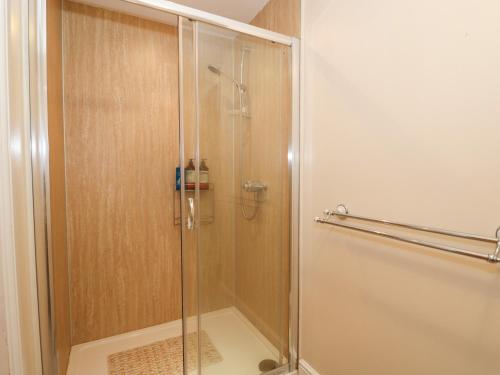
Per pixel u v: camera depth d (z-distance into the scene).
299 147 1.48
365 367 1.12
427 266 0.89
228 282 1.42
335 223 1.18
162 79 1.94
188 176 1.30
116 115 1.81
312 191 1.40
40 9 1.02
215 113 1.34
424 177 0.88
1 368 0.75
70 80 1.68
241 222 1.45
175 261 2.04
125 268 1.88
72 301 1.74
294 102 1.46
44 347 1.02
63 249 1.55
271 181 1.52
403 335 0.97
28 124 0.90
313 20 1.34
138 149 1.89
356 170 1.13
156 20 1.90
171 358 1.69
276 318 1.56
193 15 1.22
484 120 0.72
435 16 0.83
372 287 1.08
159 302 2.00
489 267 0.74
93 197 1.77
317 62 1.33
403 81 0.93
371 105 1.05
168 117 1.97
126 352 1.74
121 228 1.86
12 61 0.78
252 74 1.41
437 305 0.86
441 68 0.82
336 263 1.26
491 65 0.71
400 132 0.95
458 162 0.79
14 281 0.76
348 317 1.20
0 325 0.75
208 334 1.37
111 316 1.86
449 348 0.83
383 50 0.99
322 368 1.37
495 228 0.71
